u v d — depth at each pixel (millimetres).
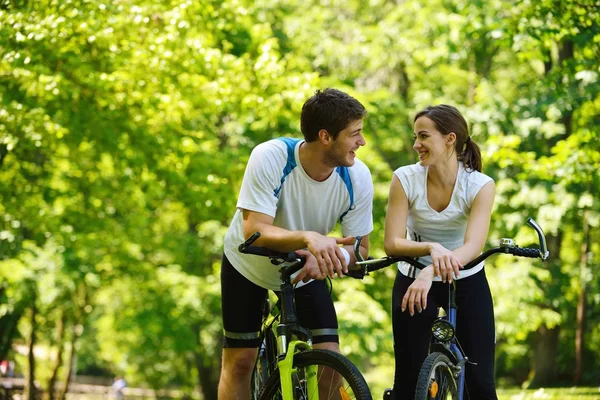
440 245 5527
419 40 22812
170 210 23266
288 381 5242
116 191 19453
